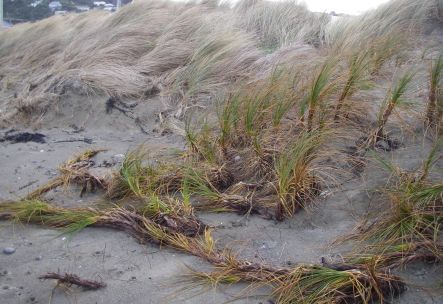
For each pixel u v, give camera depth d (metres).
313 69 5.30
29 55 8.95
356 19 7.97
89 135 6.44
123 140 6.16
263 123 4.64
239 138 4.76
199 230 3.76
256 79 5.80
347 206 3.90
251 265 3.24
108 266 3.42
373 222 3.57
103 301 3.07
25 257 3.57
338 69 5.06
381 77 5.36
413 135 4.53
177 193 4.33
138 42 8.10
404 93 4.81
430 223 3.31
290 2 9.20
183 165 4.49
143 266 3.40
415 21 7.21
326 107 4.55
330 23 8.48
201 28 8.12
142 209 3.98
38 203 4.11
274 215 3.94
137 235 3.76
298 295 2.96
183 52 7.68
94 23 9.48
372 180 4.07
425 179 3.63
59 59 8.35
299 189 3.96
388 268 3.09
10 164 5.43
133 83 7.15
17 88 7.98
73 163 5.20
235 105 4.81
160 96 6.89
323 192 4.09
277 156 4.38
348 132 4.57
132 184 4.29
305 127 4.40
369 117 4.81
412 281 3.05
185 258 3.47
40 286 3.23
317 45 8.06
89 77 7.19
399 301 2.93
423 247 3.21
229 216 4.00
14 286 3.24
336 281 2.92
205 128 4.85
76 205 4.33
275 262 3.38
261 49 7.84
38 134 6.45
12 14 14.38
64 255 3.57
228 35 7.66
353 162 4.29
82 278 3.29
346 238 3.51
